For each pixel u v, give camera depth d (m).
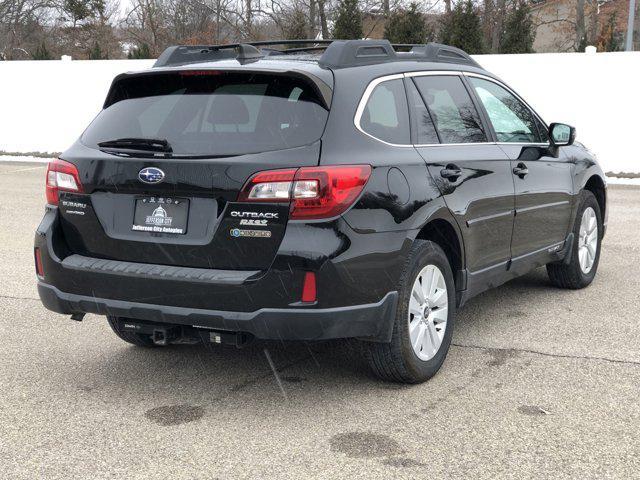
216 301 3.89
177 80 4.29
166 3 43.94
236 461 3.52
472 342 5.29
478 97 5.39
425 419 3.98
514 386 4.45
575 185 6.38
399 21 26.48
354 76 4.31
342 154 3.93
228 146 3.96
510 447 3.64
